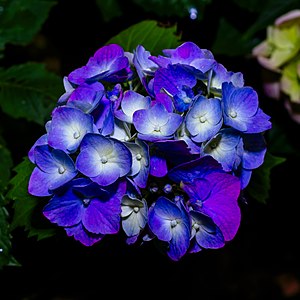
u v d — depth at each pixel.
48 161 0.46
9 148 0.79
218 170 0.45
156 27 0.59
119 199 0.45
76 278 0.88
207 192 0.45
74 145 0.45
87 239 0.47
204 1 0.73
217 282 1.08
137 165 0.45
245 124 0.46
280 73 0.72
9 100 0.68
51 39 0.88
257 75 0.79
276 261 1.10
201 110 0.45
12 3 0.70
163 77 0.46
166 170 0.45
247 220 1.02
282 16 0.73
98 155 0.44
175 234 0.46
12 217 0.60
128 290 0.96
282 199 0.96
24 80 0.69
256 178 0.60
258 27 0.74
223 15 0.79
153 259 0.92
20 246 0.71
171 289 1.00
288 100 0.73
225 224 0.45
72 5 0.86
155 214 0.46
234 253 1.09
